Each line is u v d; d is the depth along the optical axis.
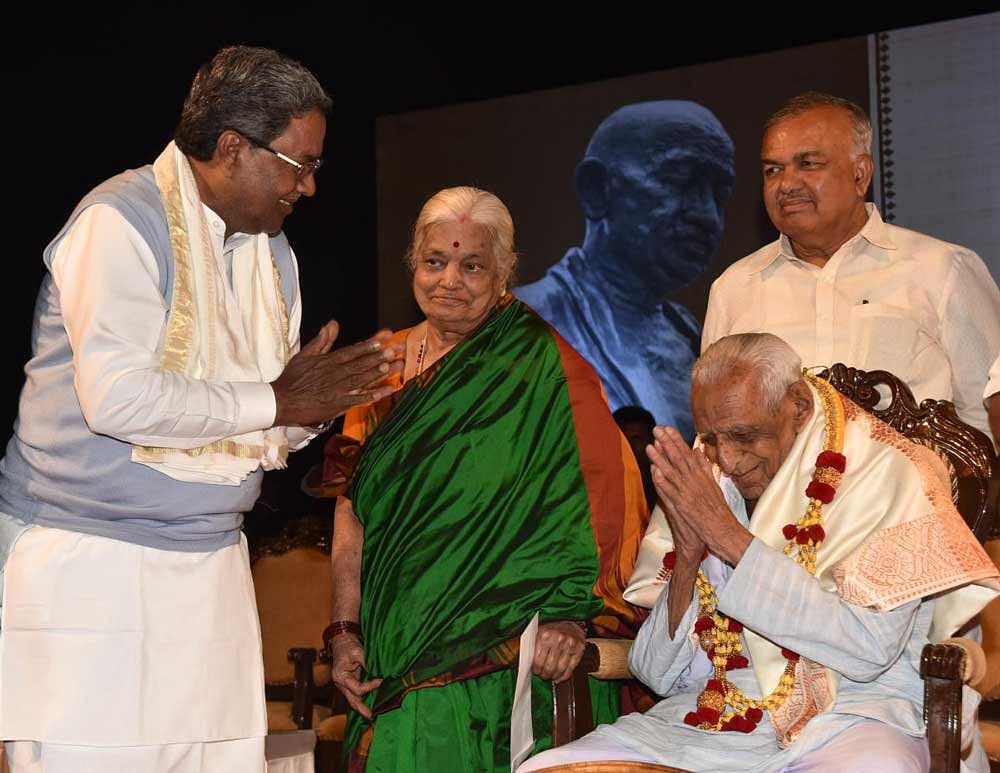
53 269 2.65
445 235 3.62
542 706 3.49
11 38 5.91
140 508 2.65
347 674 3.54
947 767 2.54
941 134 6.13
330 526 5.58
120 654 2.60
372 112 7.36
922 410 3.10
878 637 2.62
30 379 2.71
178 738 2.65
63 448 2.63
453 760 3.38
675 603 2.92
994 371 3.35
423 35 7.30
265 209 2.81
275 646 5.45
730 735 2.81
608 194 6.88
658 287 6.76
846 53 6.37
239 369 2.75
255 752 2.81
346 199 7.25
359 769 3.49
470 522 3.50
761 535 2.81
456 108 7.23
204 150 2.73
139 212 2.66
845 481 2.79
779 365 2.79
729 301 3.88
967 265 3.64
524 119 7.11
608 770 2.77
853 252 3.70
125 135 6.31
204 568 2.73
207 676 2.70
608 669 3.27
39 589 2.60
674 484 2.74
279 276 3.02
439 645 3.41
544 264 7.01
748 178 6.59
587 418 3.60
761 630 2.68
